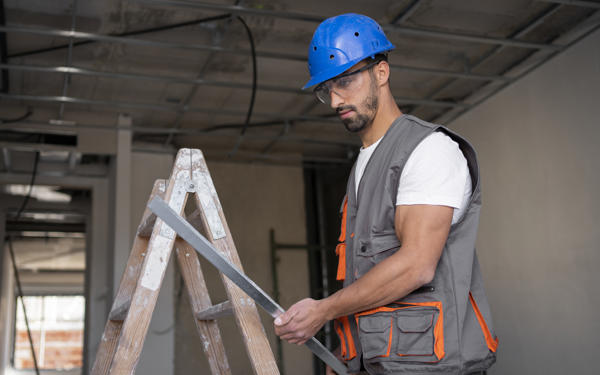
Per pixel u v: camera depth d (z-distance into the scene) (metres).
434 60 4.37
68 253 10.38
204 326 1.50
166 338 5.16
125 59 4.24
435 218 1.06
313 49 1.25
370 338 1.10
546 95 4.06
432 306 1.08
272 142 5.99
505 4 3.61
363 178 1.21
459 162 1.12
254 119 5.46
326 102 1.31
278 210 6.42
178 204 1.24
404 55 4.28
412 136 1.15
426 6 3.63
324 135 5.95
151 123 5.44
